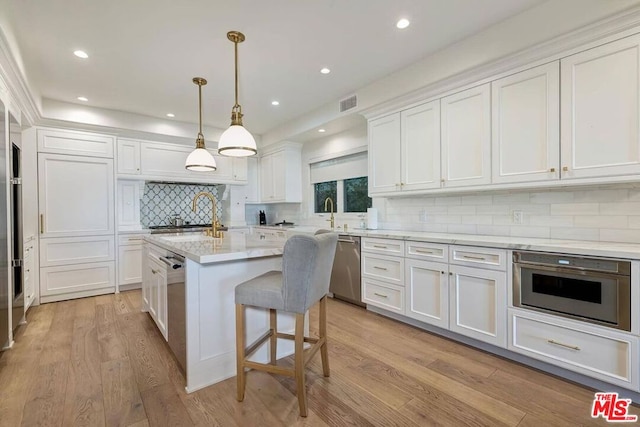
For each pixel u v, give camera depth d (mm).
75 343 2568
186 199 5461
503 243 2203
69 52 2693
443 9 2207
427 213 3373
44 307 3539
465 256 2430
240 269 2107
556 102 2141
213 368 1985
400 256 2934
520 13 2250
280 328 2338
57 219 3791
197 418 1653
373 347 2490
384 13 2244
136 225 4555
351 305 3568
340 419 1647
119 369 2150
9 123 2525
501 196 2754
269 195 5586
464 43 2592
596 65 1975
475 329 2379
